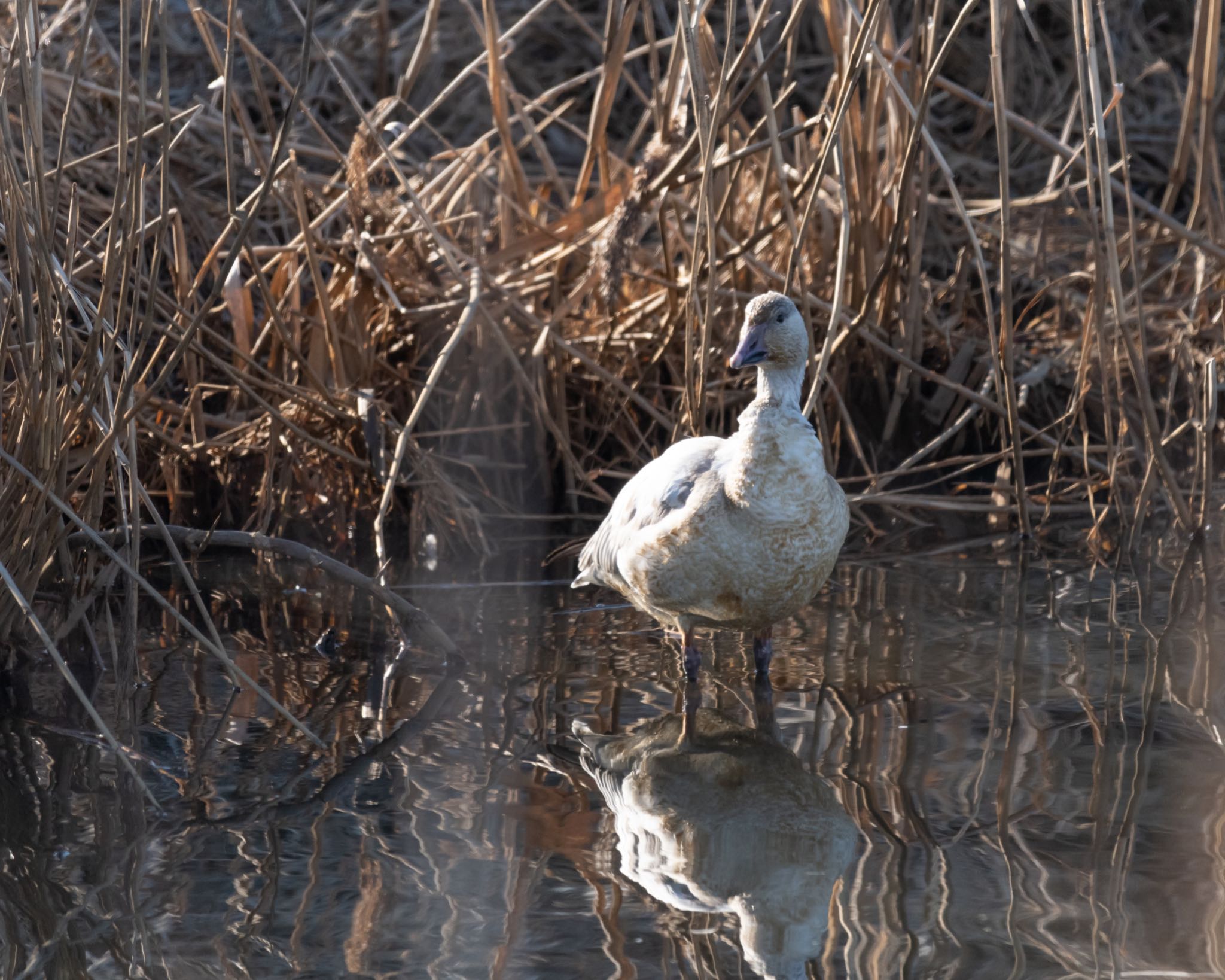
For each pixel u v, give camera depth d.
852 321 12.55
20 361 8.77
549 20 19.16
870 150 12.47
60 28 15.47
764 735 7.59
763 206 11.91
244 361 11.88
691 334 10.40
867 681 8.38
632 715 7.96
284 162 11.76
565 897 5.76
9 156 7.82
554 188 16.09
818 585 8.31
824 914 5.56
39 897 5.75
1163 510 12.22
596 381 13.20
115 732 7.64
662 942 5.37
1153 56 19.42
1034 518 12.18
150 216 13.20
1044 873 5.86
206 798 6.79
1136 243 13.70
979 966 5.12
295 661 8.90
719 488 8.07
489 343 12.75
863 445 13.12
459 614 9.95
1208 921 5.41
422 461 12.02
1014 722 7.64
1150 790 6.70
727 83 10.33
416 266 12.90
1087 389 12.10
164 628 9.52
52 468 7.85
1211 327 13.52
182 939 5.41
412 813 6.61
